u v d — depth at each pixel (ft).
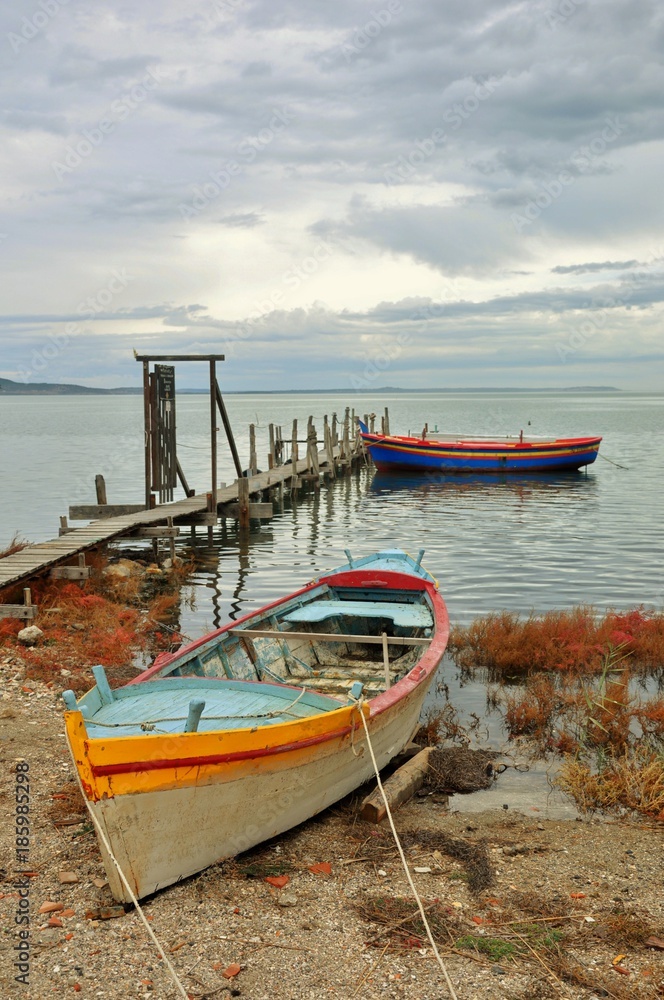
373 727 25.53
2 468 136.67
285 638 32.55
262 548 72.02
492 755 30.25
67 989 16.85
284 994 16.85
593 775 27.81
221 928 18.98
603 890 20.95
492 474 128.67
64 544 54.54
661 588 55.21
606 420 324.19
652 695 36.37
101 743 18.53
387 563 46.34
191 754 19.72
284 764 22.13
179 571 61.16
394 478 127.54
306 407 567.59
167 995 16.74
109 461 149.18
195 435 233.76
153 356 70.23
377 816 24.58
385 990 16.97
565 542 71.82
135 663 40.73
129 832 19.24
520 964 17.81
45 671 36.88
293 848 23.00
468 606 50.70
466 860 22.30
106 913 19.31
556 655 40.16
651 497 102.22
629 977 17.48
